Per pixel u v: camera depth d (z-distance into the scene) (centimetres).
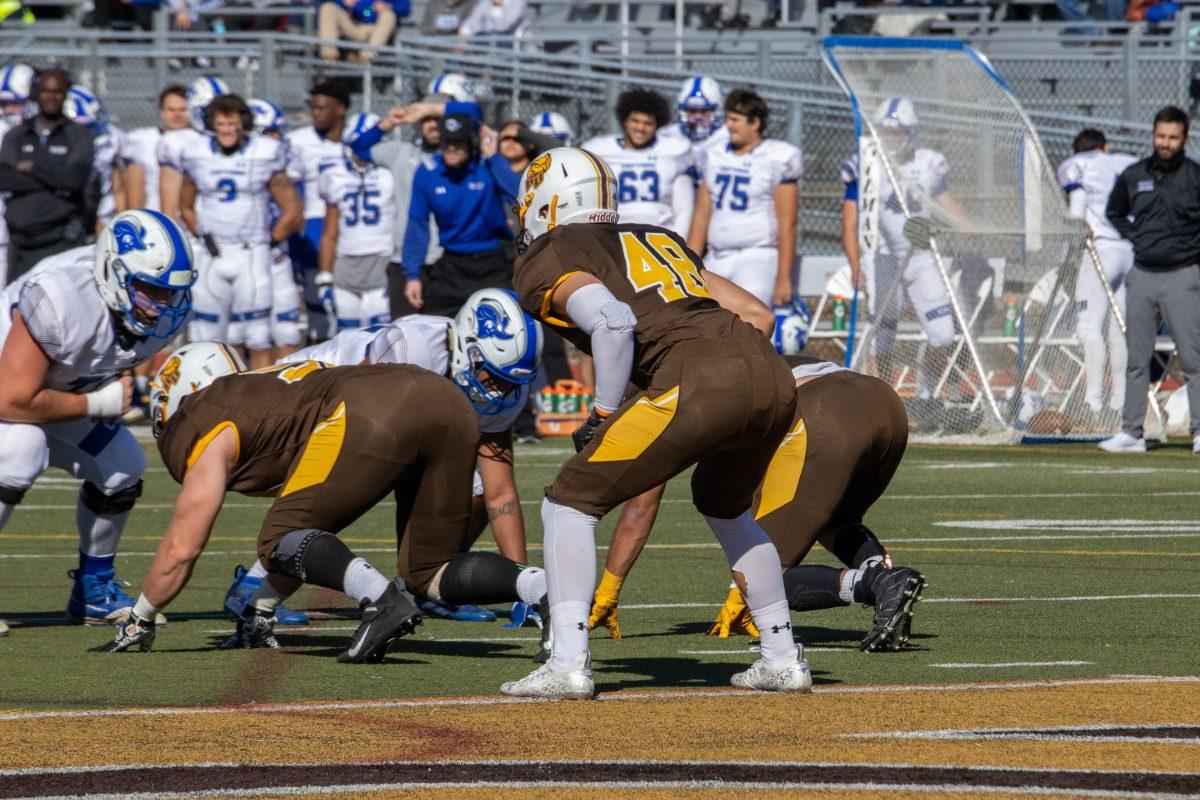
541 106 4744
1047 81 4978
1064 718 1232
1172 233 3359
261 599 1595
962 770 1077
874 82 3691
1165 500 2836
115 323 1639
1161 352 4147
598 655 1550
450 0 5222
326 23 5050
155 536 2548
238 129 3572
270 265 3666
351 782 1049
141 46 5066
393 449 1480
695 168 3466
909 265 3628
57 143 3597
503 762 1098
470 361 1641
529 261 1283
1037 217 3647
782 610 1340
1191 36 4875
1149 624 1719
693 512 2781
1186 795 1019
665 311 1250
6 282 3850
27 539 2527
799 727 1202
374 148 4022
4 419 1642
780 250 3428
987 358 3691
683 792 1028
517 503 1730
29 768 1085
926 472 3247
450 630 1759
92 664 1509
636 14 5694
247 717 1240
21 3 5903
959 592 1961
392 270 3856
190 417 1527
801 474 1528
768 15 5606
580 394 4041
